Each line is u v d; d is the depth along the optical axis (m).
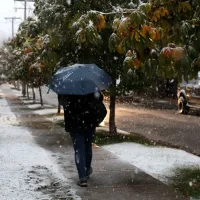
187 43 6.16
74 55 12.30
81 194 6.57
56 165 8.63
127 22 5.71
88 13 6.35
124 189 6.86
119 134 14.12
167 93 38.28
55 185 7.09
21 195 6.42
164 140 13.86
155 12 6.30
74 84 7.00
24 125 16.42
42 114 22.33
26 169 8.18
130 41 5.84
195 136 14.90
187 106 23.47
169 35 6.56
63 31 11.77
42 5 12.29
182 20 6.52
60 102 7.26
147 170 8.38
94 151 10.32
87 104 7.18
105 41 11.18
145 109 28.28
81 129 7.13
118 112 25.72
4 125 16.25
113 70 11.80
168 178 7.72
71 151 10.22
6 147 10.57
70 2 11.30
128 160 9.37
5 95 50.41
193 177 7.78
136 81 11.27
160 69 6.30
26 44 22.00
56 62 12.30
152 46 5.95
